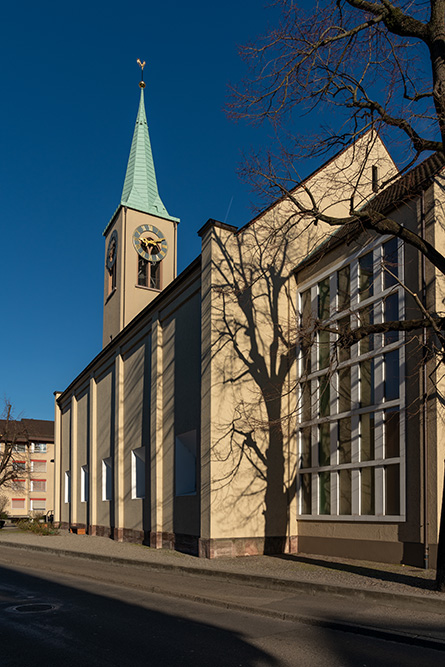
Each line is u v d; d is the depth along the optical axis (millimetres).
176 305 20172
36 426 66000
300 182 11609
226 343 17047
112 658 6336
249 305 17734
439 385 12492
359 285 15781
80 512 32500
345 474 15453
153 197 41438
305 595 9953
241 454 16750
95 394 30422
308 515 16781
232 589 10766
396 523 13344
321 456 16594
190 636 7340
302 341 16344
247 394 17203
